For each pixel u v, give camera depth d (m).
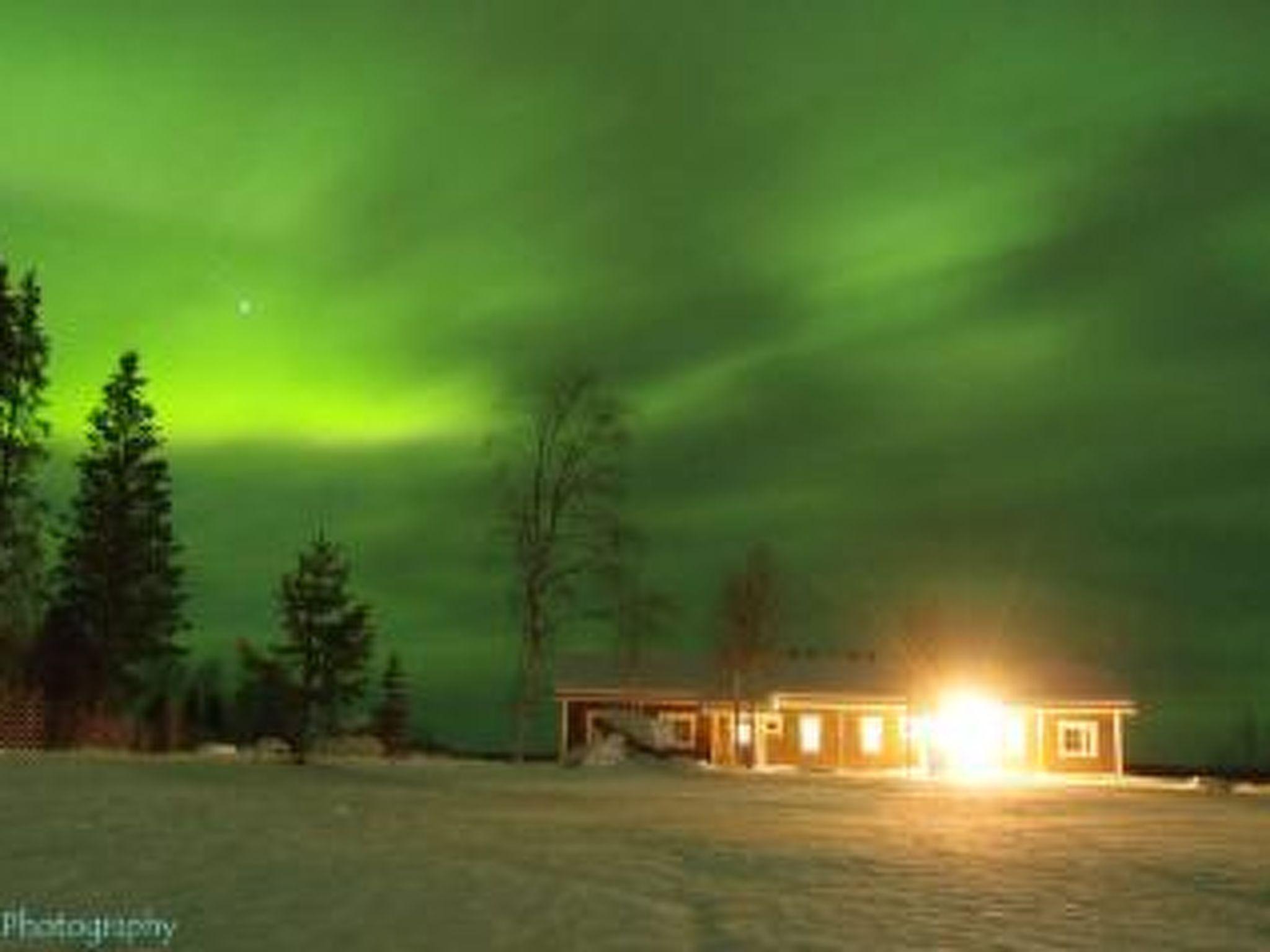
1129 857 25.25
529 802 34.81
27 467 60.69
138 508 66.56
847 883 19.84
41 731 56.59
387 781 40.97
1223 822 35.72
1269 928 16.83
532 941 14.14
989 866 22.78
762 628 78.31
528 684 65.50
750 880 19.78
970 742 78.44
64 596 65.00
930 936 15.30
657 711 78.06
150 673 66.81
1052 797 46.62
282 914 14.99
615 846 23.95
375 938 13.92
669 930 15.15
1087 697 79.44
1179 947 15.27
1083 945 15.13
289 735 67.38
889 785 52.72
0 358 60.22
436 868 19.42
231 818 24.95
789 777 60.16
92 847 19.75
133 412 66.81
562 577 66.31
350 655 67.31
